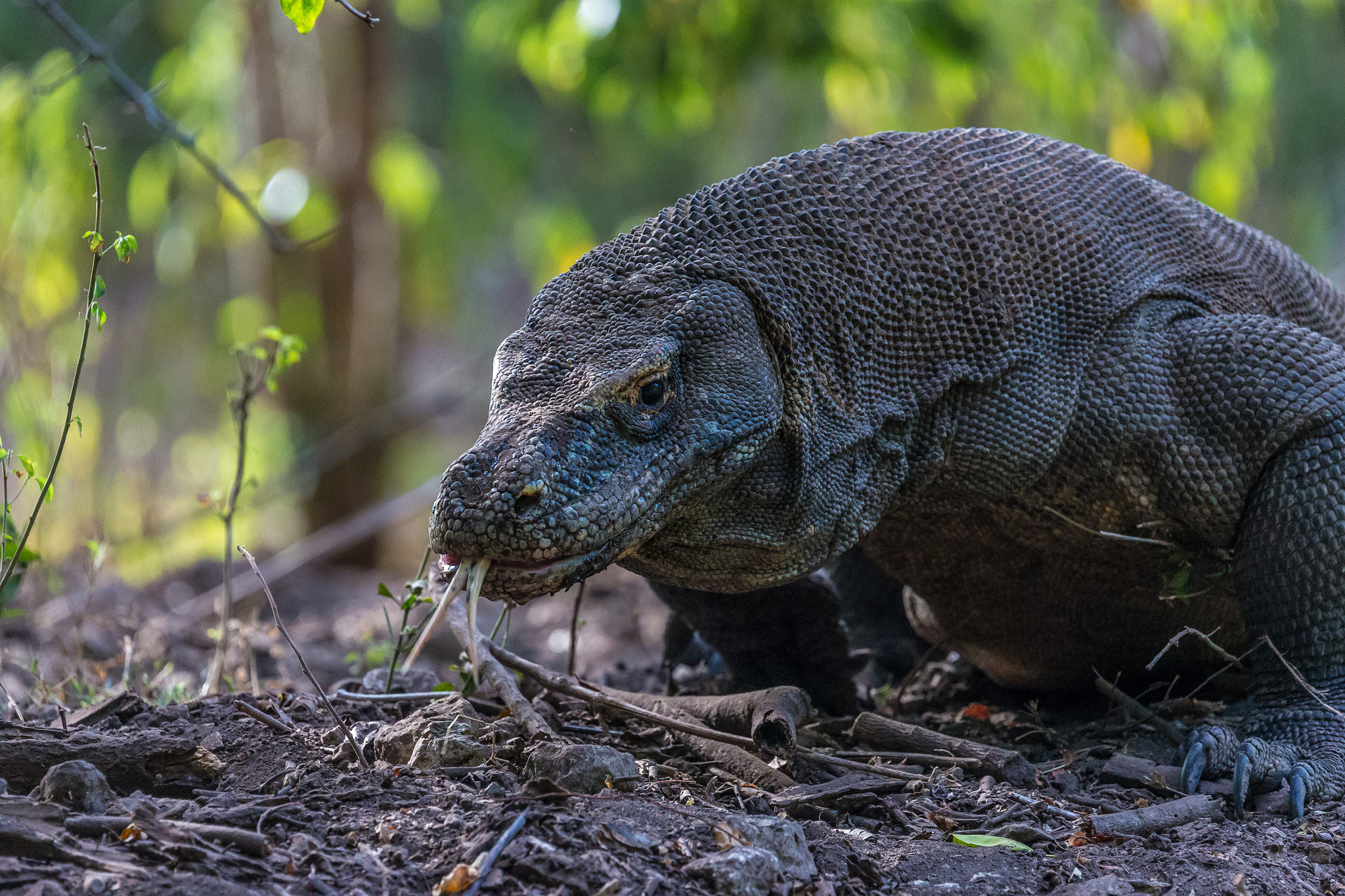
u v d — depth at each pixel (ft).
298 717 22.00
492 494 18.04
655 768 21.04
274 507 77.87
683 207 22.45
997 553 26.13
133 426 78.48
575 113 85.35
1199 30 58.75
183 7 70.90
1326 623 23.25
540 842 16.30
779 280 21.66
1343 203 89.30
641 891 15.60
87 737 19.26
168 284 77.87
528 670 23.47
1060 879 18.04
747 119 87.61
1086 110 62.39
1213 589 25.55
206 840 15.92
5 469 22.90
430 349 122.93
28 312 53.83
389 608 46.93
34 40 71.92
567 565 18.44
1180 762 23.06
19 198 57.21
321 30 71.05
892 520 25.67
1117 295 24.40
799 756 22.35
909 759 22.76
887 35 58.75
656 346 19.81
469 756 19.57
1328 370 23.80
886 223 22.97
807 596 26.37
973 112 69.62
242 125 71.46
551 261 84.43
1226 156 62.64
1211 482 23.85
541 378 19.77
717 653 32.86
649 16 56.03
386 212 77.61
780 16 56.18
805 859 17.21
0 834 15.15
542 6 61.05
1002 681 30.01
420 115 89.92
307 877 15.52
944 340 23.18
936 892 17.40
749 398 20.52
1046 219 24.23
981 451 23.73
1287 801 21.63
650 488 19.19
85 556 45.80
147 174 65.87
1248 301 26.27
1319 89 74.28
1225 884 18.20
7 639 35.24
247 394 30.68
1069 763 23.79
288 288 70.95
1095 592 26.37
